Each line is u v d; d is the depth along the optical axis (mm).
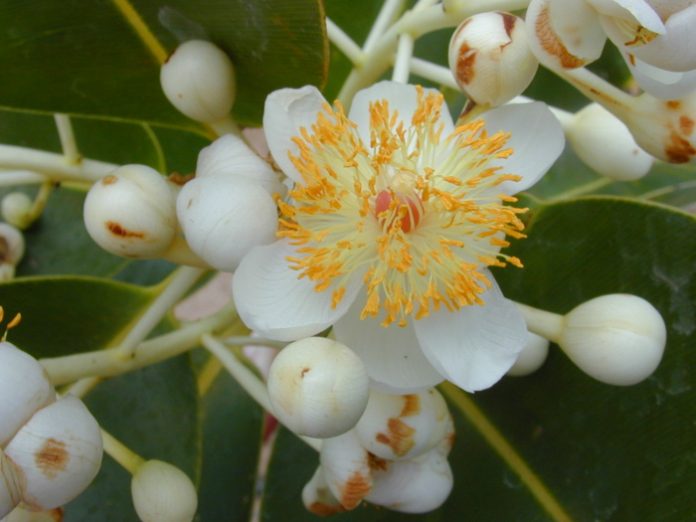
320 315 85
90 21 96
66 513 113
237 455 133
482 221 86
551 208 107
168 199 88
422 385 86
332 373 78
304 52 95
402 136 85
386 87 90
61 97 103
